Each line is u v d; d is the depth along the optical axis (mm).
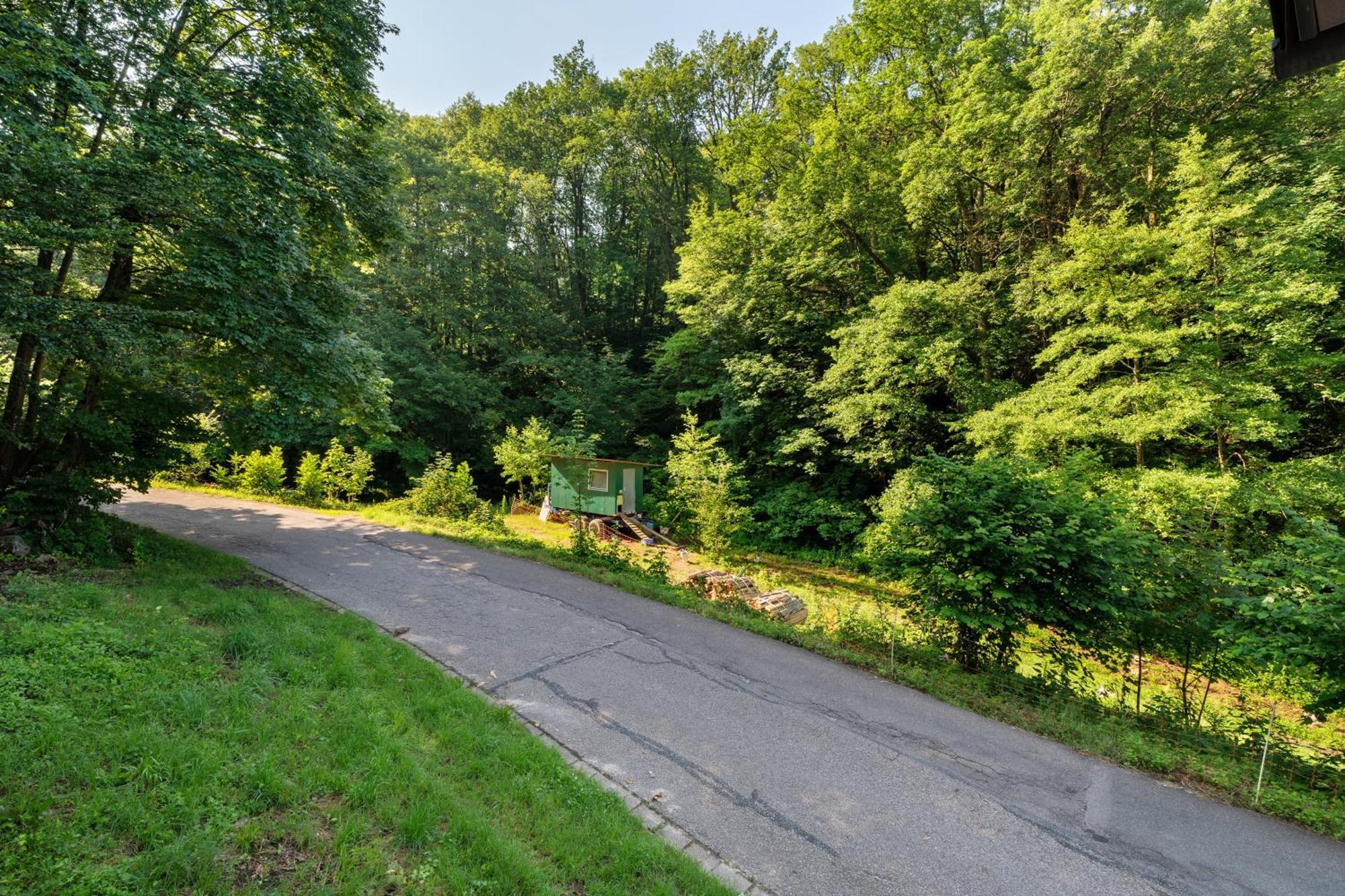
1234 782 4922
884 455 16719
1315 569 4969
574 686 6113
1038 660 6938
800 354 20969
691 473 16812
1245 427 9391
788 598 10203
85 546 8094
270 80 9141
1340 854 4141
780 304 20812
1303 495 8906
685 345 23922
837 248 20453
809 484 20609
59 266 9023
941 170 14305
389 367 23875
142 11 7816
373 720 4391
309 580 9055
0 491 8375
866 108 17984
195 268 7918
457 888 2871
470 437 26344
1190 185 10508
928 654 7367
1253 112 12859
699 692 6195
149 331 7602
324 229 11078
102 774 3143
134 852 2713
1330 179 10094
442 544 12883
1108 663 6531
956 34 16422
